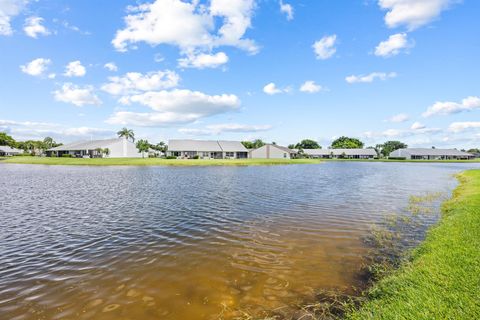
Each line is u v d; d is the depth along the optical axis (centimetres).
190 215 1409
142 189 2339
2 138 13712
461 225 925
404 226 1170
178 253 891
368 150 13962
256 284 677
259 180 3112
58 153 9994
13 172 4231
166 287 668
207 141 10119
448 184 2781
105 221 1291
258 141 12250
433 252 705
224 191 2236
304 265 784
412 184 2812
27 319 545
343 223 1244
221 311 563
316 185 2675
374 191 2273
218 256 860
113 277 725
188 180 3081
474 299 468
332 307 563
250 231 1128
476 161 11288
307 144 16675
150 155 11106
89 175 3700
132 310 571
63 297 627
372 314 482
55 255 881
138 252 902
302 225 1215
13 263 820
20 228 1176
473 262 610
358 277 702
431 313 442
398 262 773
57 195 2022
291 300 600
